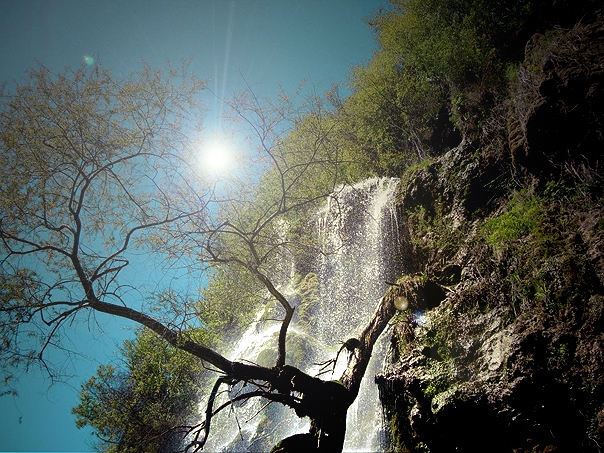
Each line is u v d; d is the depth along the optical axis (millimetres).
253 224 8672
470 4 12758
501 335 6250
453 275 7875
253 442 10578
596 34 7445
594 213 6234
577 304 5648
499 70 10453
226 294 8398
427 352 6961
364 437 8320
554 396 5332
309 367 11484
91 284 6797
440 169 9688
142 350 11102
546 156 7387
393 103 13859
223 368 6953
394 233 10234
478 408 5785
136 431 11695
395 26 14578
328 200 12820
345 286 11758
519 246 6840
